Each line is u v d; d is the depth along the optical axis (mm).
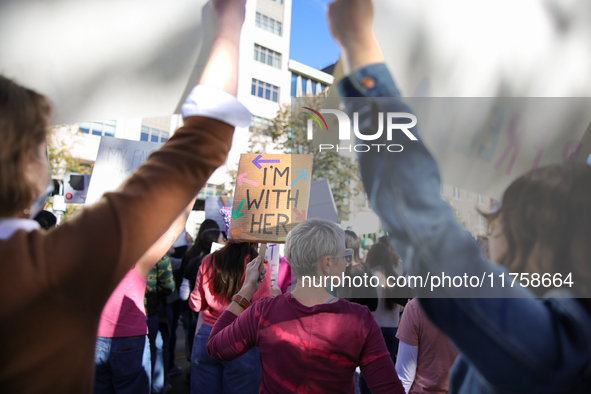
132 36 931
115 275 570
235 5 760
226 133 685
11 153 575
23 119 594
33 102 628
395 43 640
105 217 569
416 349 1826
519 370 519
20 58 951
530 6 668
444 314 538
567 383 520
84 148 15688
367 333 1302
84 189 5352
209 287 2570
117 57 941
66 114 959
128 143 3311
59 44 943
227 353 1444
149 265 2379
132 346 2311
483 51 657
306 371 1278
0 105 576
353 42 576
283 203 1771
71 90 952
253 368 2391
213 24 883
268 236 1747
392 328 2703
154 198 595
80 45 934
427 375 1787
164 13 893
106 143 3295
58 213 6355
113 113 957
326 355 1271
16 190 583
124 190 601
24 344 528
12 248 543
